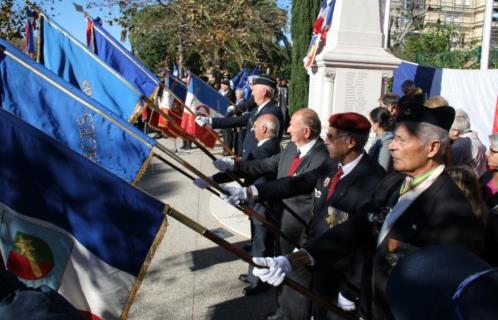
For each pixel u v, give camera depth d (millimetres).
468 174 2467
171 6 16891
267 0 22828
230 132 12539
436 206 2074
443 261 940
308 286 3410
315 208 3254
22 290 1446
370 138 7250
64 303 1481
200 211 7348
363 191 2904
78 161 2303
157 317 4133
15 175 2232
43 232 2262
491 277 825
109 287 2330
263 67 22172
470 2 45781
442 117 2123
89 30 5133
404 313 938
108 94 4293
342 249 2475
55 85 3260
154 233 2383
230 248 2398
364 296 2488
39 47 4504
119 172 3406
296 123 3758
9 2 11750
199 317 4152
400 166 2182
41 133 2273
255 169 4348
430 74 9211
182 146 12828
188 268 5172
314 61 7684
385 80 7332
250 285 4613
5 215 2217
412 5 25906
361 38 7188
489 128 8609
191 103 8664
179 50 17781
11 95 3178
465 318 797
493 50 18625
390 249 2156
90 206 2314
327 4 7531
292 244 3736
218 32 16938
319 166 3480
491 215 2604
